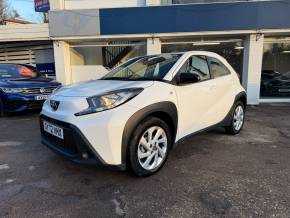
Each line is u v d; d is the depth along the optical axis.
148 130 3.27
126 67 4.43
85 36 9.95
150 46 9.75
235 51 9.92
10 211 2.65
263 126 6.06
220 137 5.09
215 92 4.39
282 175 3.40
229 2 8.98
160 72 3.81
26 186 3.15
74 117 3.04
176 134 3.68
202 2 9.98
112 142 2.94
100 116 2.95
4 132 5.63
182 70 3.87
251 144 4.68
